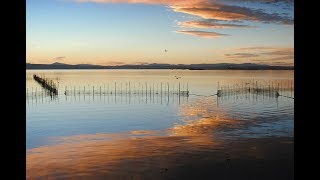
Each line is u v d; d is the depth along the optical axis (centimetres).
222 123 2600
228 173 1239
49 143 1875
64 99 4638
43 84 6072
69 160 1483
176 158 1500
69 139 1997
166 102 4256
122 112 3288
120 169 1323
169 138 2022
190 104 4016
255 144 1792
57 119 2798
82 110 3409
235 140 1914
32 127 2423
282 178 1165
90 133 2206
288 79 9981
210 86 7825
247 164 1364
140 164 1398
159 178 1192
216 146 1758
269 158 1468
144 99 4734
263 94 5022
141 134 2173
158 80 10812
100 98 4859
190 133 2194
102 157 1534
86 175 1251
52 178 1216
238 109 3459
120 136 2098
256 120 2703
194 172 1259
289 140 1886
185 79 11294
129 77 13112
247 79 10569
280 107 3559
